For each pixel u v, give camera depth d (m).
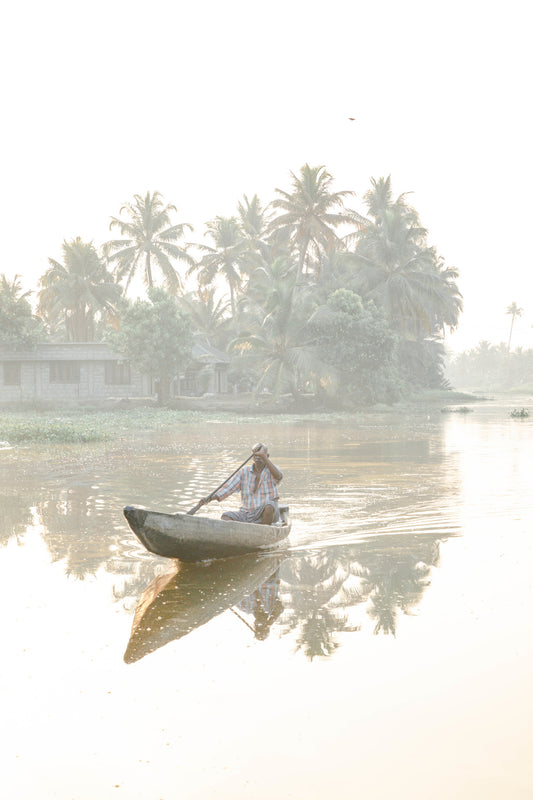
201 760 3.85
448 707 4.39
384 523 10.12
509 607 6.29
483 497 12.17
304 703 4.49
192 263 60.00
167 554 7.83
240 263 62.25
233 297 64.31
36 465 17.25
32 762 3.86
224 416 39.22
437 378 77.88
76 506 11.65
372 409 47.69
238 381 58.69
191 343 42.53
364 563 7.98
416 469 16.17
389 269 55.66
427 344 74.56
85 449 21.36
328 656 5.25
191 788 3.60
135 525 7.48
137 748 3.99
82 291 57.72
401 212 63.75
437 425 32.72
